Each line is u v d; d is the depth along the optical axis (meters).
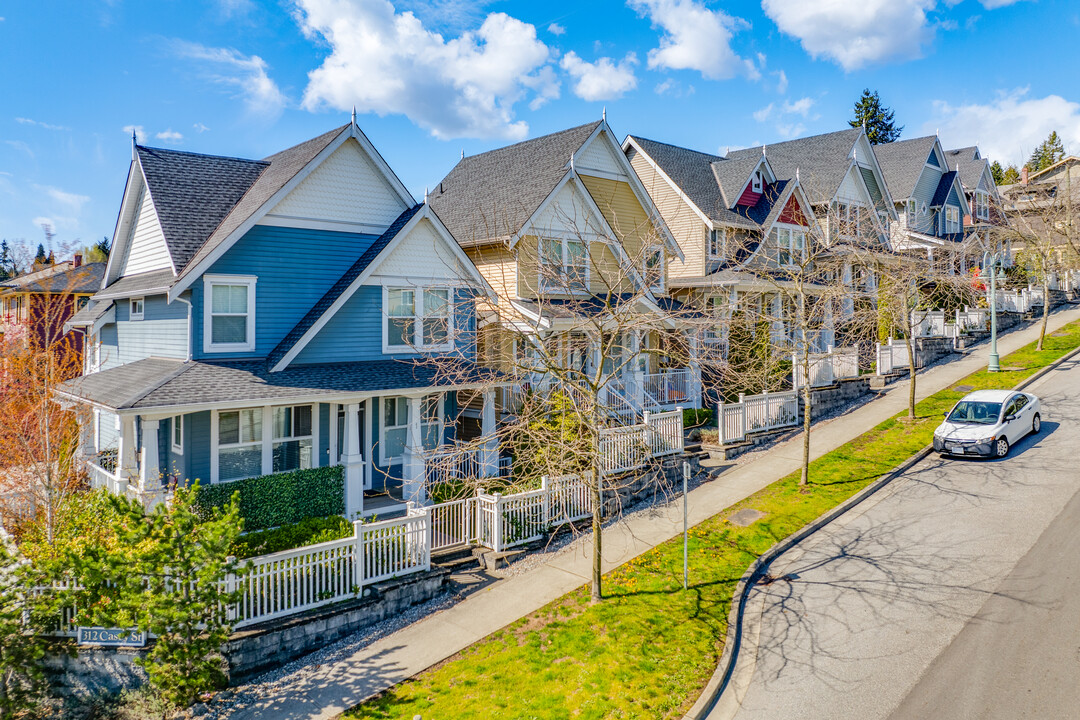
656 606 12.41
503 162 27.42
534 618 12.31
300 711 10.05
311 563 12.30
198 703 10.44
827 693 9.63
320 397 15.87
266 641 11.36
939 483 17.53
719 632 11.45
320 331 17.88
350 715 9.85
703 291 28.25
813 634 11.23
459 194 27.58
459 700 9.95
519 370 15.62
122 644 10.96
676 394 25.19
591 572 14.18
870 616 11.58
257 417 16.83
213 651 10.82
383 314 18.95
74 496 15.69
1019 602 11.40
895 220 36.91
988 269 42.84
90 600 11.23
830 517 16.09
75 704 10.90
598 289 24.05
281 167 19.58
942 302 36.38
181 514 10.34
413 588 13.31
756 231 31.08
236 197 20.08
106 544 12.73
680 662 10.61
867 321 27.33
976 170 48.16
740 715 9.36
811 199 33.22
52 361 16.98
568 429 16.33
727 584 13.15
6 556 10.66
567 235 22.58
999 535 14.03
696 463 20.95
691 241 29.91
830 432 23.08
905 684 9.62
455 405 20.61
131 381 16.23
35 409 15.70
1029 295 39.38
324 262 18.58
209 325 16.67
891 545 14.25
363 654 11.62
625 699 9.72
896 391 27.36
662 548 15.12
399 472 19.45
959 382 26.94
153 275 19.12
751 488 18.53
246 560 11.53
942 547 13.84
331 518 14.52
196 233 18.16
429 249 19.75
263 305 17.52
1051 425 20.97
